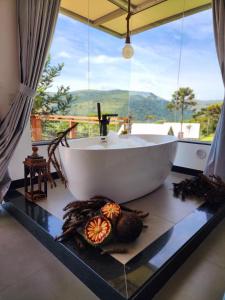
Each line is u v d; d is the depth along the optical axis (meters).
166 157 2.21
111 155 1.72
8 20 2.04
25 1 1.96
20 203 1.94
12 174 2.28
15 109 2.04
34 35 2.00
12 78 2.12
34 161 1.92
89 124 3.31
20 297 1.11
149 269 1.15
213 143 2.44
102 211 1.45
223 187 2.05
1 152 2.02
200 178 2.22
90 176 1.75
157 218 1.72
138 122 3.88
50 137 2.94
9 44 2.07
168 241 1.41
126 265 1.18
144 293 1.04
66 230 1.43
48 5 2.08
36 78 2.11
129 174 1.87
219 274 1.28
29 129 2.37
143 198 2.11
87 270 1.17
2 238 1.60
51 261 1.38
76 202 1.59
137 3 2.84
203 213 1.81
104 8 2.91
